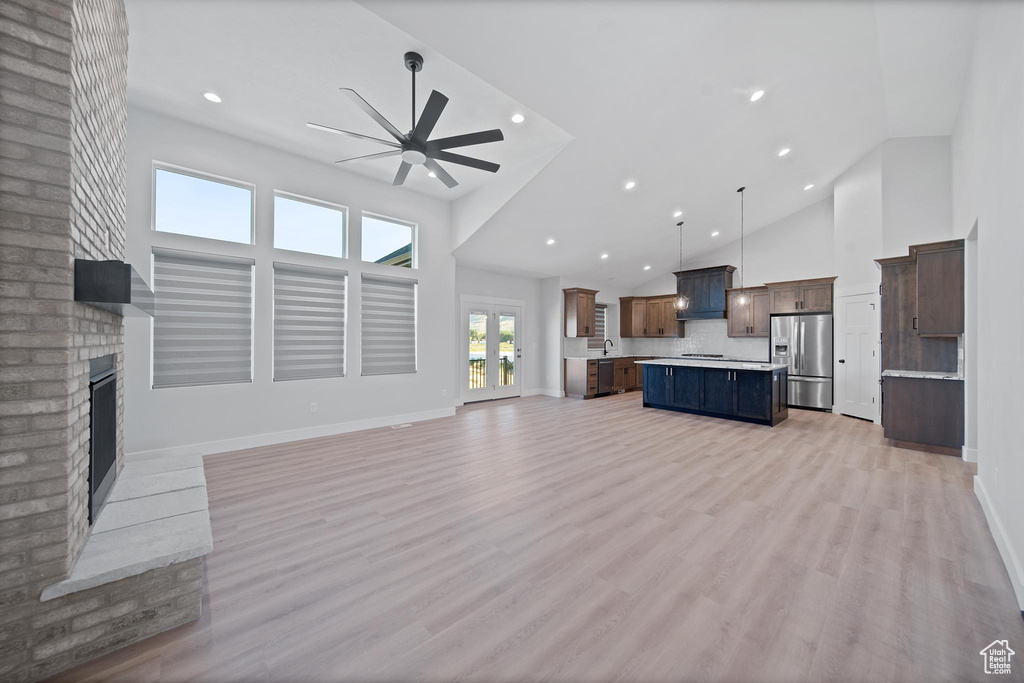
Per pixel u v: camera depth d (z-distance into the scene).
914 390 4.02
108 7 1.95
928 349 4.20
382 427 5.07
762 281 7.51
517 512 2.58
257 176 4.07
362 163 4.56
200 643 1.48
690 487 3.02
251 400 4.07
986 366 2.55
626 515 2.54
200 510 1.96
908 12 3.11
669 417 5.80
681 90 3.63
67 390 1.39
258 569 1.95
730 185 5.71
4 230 1.28
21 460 1.31
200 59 2.87
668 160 4.76
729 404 5.62
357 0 2.34
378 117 2.51
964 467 3.47
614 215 5.86
